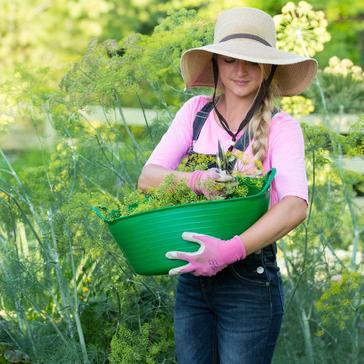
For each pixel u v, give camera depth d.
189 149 4.94
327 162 6.45
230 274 4.58
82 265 6.97
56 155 7.01
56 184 6.98
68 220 6.02
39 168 7.02
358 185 7.92
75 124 7.04
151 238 4.36
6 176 8.87
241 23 4.82
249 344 4.60
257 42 4.75
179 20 6.93
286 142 4.59
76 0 18.45
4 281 6.52
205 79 5.30
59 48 17.94
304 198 4.47
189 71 5.21
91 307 6.90
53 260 6.50
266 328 4.62
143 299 6.87
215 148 4.79
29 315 7.17
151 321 6.46
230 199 4.24
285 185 4.50
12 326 6.95
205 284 4.64
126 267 6.44
